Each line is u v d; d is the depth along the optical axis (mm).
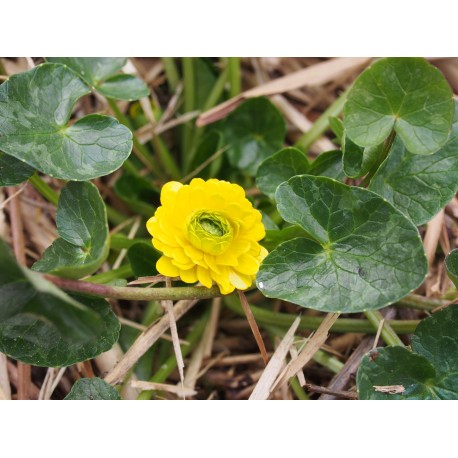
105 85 244
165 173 288
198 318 261
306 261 206
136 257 232
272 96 292
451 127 206
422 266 195
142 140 284
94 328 188
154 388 230
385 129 209
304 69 286
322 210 206
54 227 271
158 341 252
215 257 207
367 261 202
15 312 192
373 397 205
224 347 261
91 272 200
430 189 218
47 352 209
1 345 207
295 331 241
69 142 217
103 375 240
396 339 224
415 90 206
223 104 272
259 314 245
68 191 214
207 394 252
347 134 210
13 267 185
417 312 245
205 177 277
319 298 200
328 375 248
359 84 208
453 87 281
